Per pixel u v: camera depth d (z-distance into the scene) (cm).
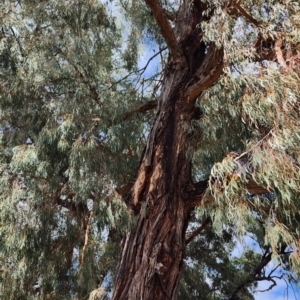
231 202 339
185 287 762
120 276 406
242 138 430
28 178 518
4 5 567
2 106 564
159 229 414
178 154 456
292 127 314
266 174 311
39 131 552
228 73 376
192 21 552
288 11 412
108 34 627
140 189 453
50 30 578
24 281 561
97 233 490
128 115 553
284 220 364
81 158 478
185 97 483
